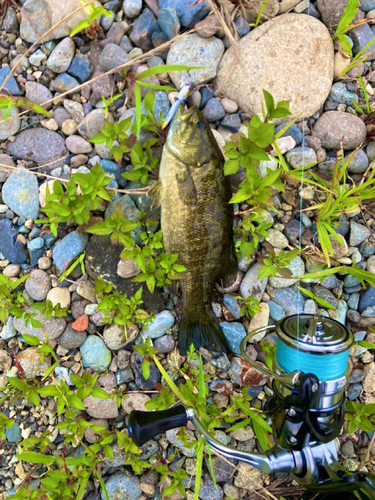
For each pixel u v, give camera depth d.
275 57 0.34
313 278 0.37
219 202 0.33
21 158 0.36
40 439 0.34
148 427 0.27
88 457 0.35
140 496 0.40
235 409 0.37
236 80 0.35
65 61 0.35
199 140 0.31
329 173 0.37
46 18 0.34
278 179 0.34
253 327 0.38
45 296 0.37
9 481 0.39
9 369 0.38
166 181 0.32
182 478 0.37
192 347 0.35
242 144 0.30
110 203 0.36
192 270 0.34
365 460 0.38
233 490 0.40
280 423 0.26
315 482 0.26
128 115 0.35
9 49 0.35
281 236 0.37
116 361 0.38
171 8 0.34
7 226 0.36
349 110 0.37
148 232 0.35
